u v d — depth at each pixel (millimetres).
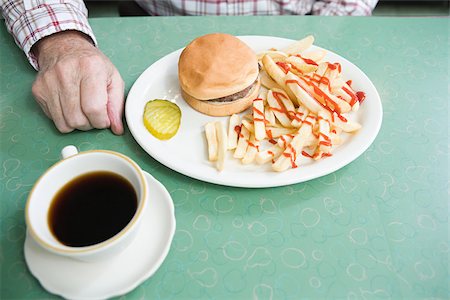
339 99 942
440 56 1183
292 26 1259
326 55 1110
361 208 810
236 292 680
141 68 1100
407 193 840
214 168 832
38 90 917
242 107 985
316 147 888
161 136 897
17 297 661
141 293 676
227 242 748
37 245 671
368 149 930
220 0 1418
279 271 708
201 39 1014
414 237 762
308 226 777
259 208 806
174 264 713
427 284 693
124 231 586
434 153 923
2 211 775
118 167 666
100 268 652
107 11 1983
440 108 1031
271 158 858
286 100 968
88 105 870
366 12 1545
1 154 876
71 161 657
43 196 627
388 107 1030
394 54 1184
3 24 1224
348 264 719
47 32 1034
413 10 2129
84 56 944
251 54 1010
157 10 1521
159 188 749
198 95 944
